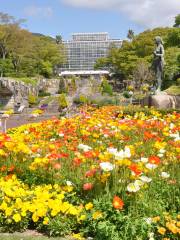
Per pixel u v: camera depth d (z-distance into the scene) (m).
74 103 49.19
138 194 5.09
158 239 4.68
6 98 55.94
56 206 5.12
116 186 5.23
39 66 83.62
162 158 6.51
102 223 4.81
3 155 6.50
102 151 7.65
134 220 4.79
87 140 8.48
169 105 22.92
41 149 7.14
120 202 4.80
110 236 4.71
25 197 5.42
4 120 17.78
